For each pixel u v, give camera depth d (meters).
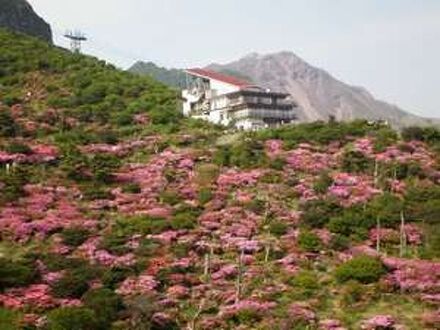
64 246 58.28
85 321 43.47
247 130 97.75
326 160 79.69
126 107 104.56
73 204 68.00
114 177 75.50
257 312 48.31
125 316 46.47
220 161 80.44
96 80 113.94
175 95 115.19
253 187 73.06
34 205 66.31
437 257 58.25
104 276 51.91
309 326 46.69
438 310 49.09
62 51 132.88
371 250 58.22
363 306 50.22
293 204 69.00
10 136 86.31
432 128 85.81
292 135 87.50
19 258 55.97
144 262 55.28
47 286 49.88
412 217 64.25
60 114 97.75
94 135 89.00
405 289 51.88
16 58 120.06
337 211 64.62
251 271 54.66
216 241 59.84
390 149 80.75
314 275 54.38
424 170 74.88
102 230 62.41
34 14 175.75
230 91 129.12
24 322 44.34
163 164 80.12
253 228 62.53
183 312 49.16
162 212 65.75
